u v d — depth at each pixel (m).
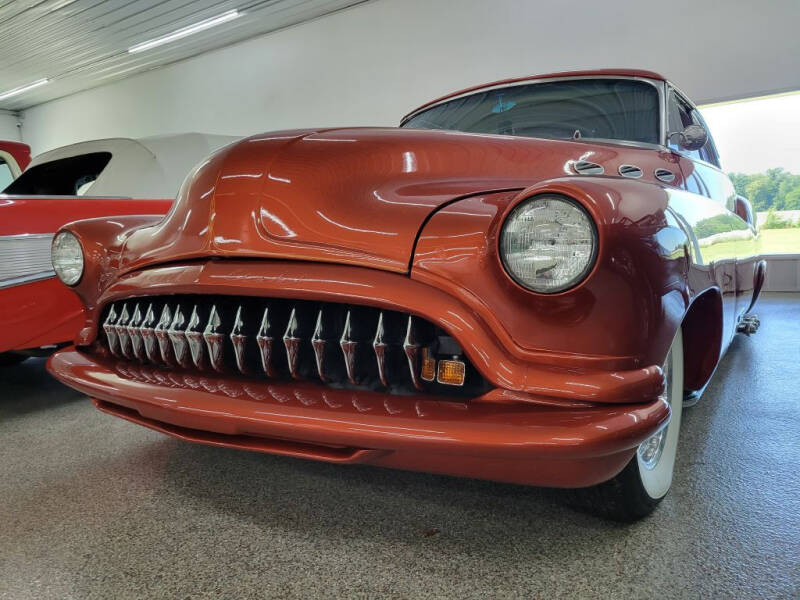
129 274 1.48
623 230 0.98
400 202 1.22
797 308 5.12
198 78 11.68
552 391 1.01
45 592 1.14
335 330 1.22
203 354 1.36
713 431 1.95
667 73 6.76
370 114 9.23
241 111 11.05
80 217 2.53
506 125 2.13
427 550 1.25
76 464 1.82
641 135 1.96
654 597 1.07
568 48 7.32
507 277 1.02
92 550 1.30
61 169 3.41
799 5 6.04
